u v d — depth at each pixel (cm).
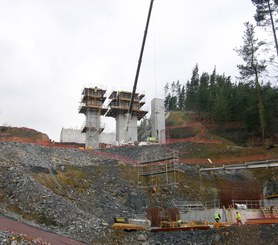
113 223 2988
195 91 8831
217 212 3017
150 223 3039
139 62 5659
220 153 5156
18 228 2283
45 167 3862
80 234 2530
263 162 3700
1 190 3047
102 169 4216
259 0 5375
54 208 2781
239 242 2353
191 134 6694
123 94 7412
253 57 6131
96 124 6962
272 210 2988
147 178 4172
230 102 6781
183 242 2517
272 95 5988
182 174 4388
